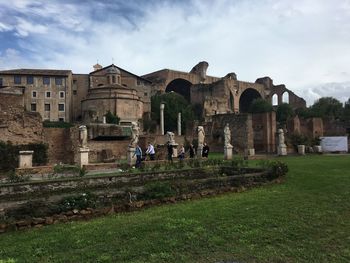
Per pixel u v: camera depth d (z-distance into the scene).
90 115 78.56
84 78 101.06
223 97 104.75
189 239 8.90
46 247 8.70
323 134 64.12
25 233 10.28
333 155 43.50
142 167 21.59
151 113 92.69
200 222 10.45
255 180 18.05
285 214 11.27
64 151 35.94
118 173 18.67
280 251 8.05
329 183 17.02
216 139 55.47
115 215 12.20
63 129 36.19
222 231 9.52
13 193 14.16
